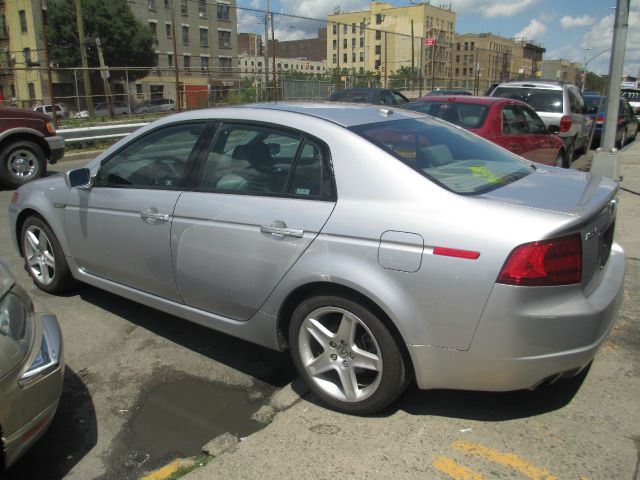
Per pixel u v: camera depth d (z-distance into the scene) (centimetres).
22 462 279
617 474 256
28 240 482
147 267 381
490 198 278
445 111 743
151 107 3544
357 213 286
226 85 3200
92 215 411
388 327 283
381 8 10900
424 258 265
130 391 342
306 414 309
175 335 414
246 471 261
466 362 268
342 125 317
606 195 301
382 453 273
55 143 1011
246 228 321
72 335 412
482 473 258
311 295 305
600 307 271
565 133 1047
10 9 4925
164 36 6006
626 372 346
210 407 326
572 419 298
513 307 252
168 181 370
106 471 272
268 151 331
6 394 235
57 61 4825
